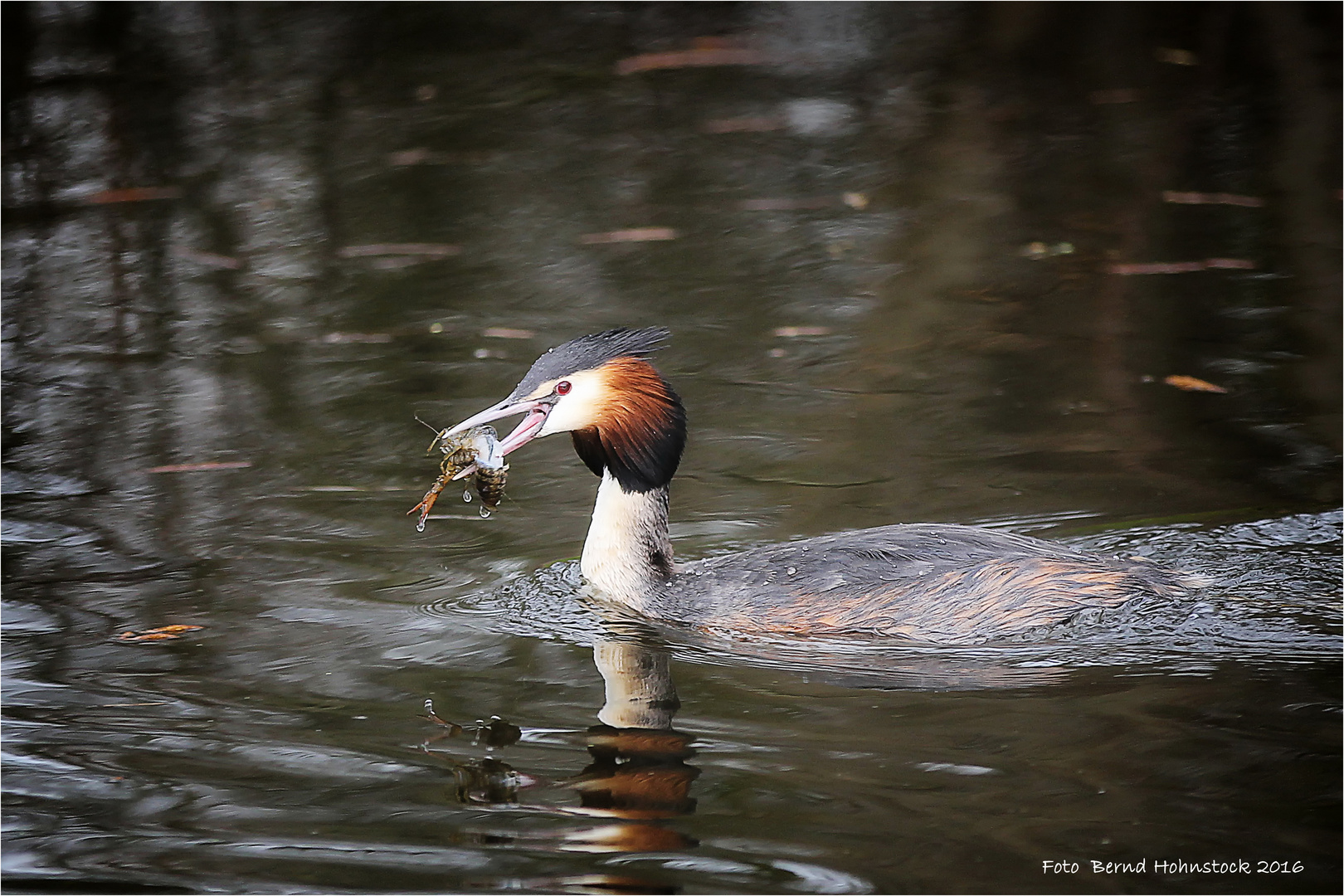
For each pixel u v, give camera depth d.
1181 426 14.66
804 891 7.47
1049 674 10.10
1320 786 8.39
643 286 18.69
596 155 23.62
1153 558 11.76
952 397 15.56
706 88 26.81
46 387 16.11
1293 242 19.59
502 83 27.08
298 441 14.65
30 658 10.42
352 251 20.03
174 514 13.10
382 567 12.12
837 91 26.45
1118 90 25.98
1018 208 21.12
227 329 17.64
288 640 10.77
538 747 9.13
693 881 7.58
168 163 23.27
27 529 12.75
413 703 9.80
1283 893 7.37
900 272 19.06
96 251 20.12
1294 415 14.85
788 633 11.04
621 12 31.30
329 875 7.68
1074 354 16.58
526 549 12.55
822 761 8.87
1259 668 10.05
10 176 22.78
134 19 29.78
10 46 28.16
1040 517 12.70
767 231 20.47
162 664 10.36
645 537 11.60
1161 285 18.44
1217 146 23.23
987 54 28.20
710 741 9.19
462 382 15.94
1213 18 29.09
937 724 9.34
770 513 13.02
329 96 26.41
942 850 7.82
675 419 11.56
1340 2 28.94
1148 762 8.74
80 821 8.27
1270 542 12.08
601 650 10.73
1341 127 23.73
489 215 21.31
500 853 7.86
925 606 10.96
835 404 15.45
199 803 8.43
